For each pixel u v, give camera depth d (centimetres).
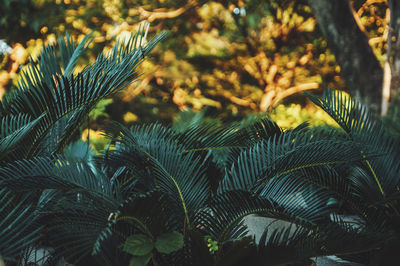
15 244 243
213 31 1141
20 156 292
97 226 244
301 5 1057
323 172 281
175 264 248
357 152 253
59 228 256
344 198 286
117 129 284
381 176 288
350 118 303
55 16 964
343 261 280
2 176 254
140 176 283
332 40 514
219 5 1109
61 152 316
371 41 922
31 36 1012
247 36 1128
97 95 270
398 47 439
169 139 276
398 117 304
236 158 331
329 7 510
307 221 244
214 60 1140
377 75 480
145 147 259
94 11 939
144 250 229
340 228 242
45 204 270
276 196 267
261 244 243
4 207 249
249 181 261
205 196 258
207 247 235
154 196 230
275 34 1105
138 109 1120
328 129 320
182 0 951
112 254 254
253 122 334
